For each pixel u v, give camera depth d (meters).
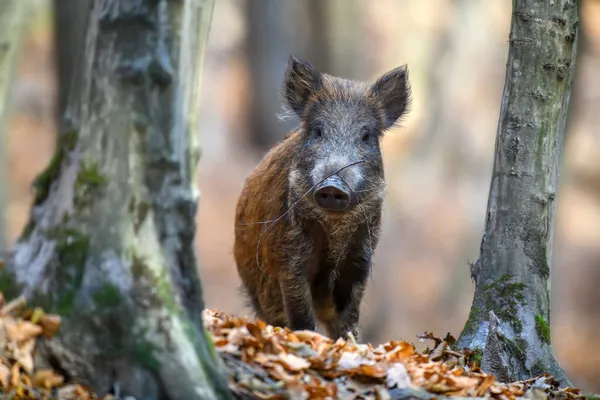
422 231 39.50
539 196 11.38
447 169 44.16
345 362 9.12
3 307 7.85
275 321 13.45
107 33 7.87
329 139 12.34
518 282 11.38
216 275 33.19
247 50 44.28
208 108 48.56
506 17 46.44
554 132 11.41
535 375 11.09
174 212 8.08
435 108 44.84
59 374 7.80
